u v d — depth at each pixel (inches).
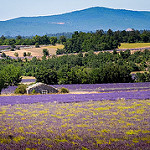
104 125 1563.7
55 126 1536.7
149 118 1752.0
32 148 1053.8
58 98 2716.5
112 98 2632.9
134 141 1197.1
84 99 2620.6
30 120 1721.2
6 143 1148.5
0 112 2000.5
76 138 1259.2
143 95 2824.8
